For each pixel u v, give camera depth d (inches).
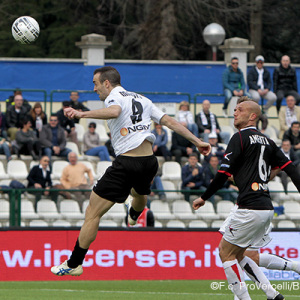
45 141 2246.6
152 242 1777.8
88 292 1476.4
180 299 1346.0
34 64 2795.3
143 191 1014.4
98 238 1753.2
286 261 1141.7
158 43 3484.3
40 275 1726.1
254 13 3796.8
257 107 1069.1
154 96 2805.1
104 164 2300.7
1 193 1774.1
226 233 1061.1
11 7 3860.7
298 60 4136.3
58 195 1808.6
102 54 2829.7
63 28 3973.9
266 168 1053.2
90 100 2758.4
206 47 3870.6
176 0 3486.7
